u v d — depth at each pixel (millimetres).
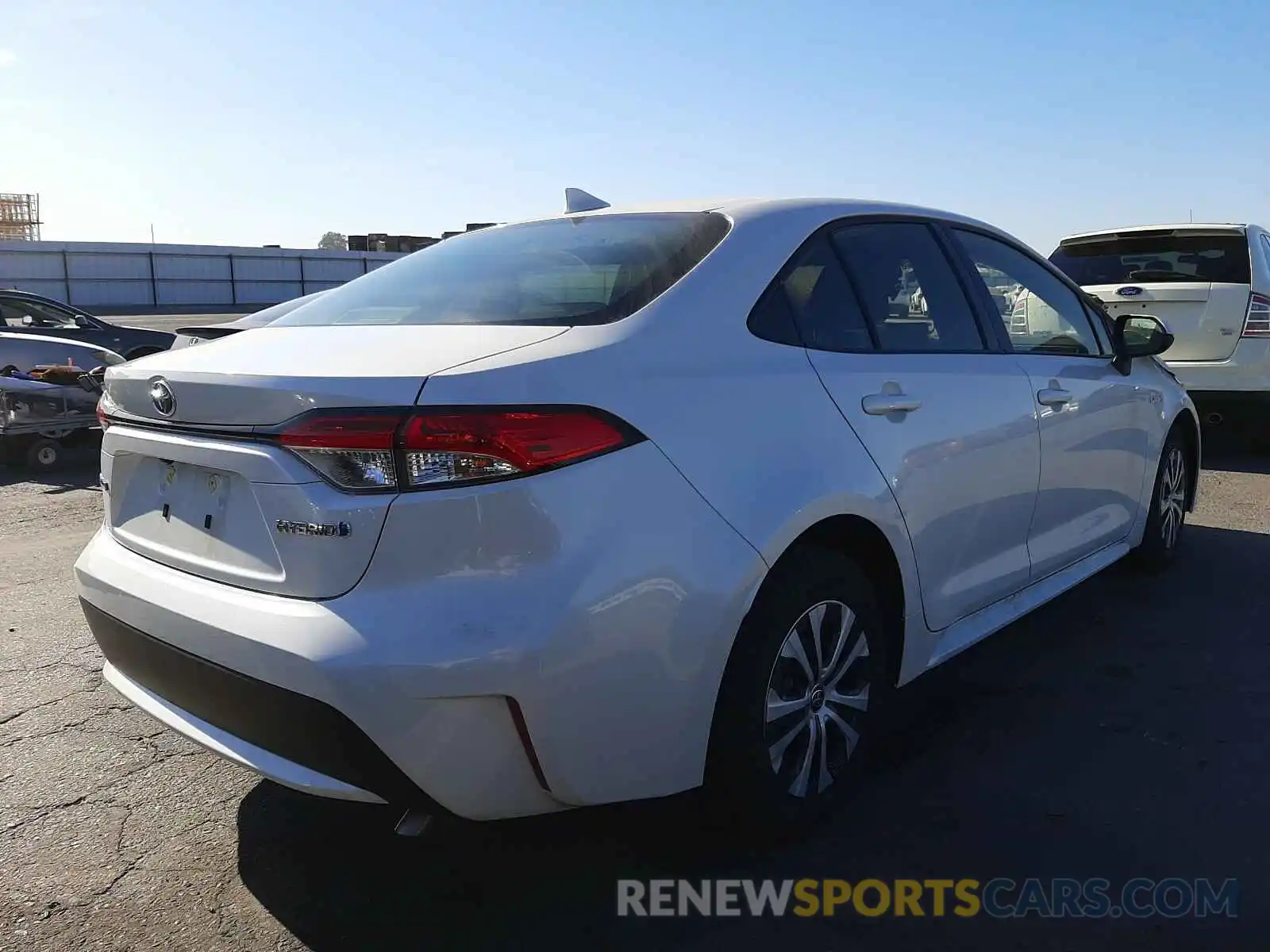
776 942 2430
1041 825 2887
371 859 2805
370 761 2148
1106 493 4344
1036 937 2424
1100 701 3701
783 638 2646
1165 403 4805
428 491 2141
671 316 2615
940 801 3021
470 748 2162
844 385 2900
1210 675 3910
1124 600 4789
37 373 8805
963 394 3309
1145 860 2711
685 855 2793
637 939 2445
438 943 2438
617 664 2266
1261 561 5379
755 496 2527
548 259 3031
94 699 3863
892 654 3170
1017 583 3725
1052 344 4043
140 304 49625
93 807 3082
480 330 2562
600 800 2342
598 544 2240
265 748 2316
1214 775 3148
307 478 2217
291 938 2465
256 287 52719
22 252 46250
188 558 2529
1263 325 7500
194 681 2402
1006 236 4035
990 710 3639
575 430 2256
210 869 2760
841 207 3301
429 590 2152
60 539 6363
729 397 2584
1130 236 8125
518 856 2809
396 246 59812
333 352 2455
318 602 2217
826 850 2787
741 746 2578
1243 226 7707
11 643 4438
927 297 3424
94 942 2449
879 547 2998
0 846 2867
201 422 2432
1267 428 7977
